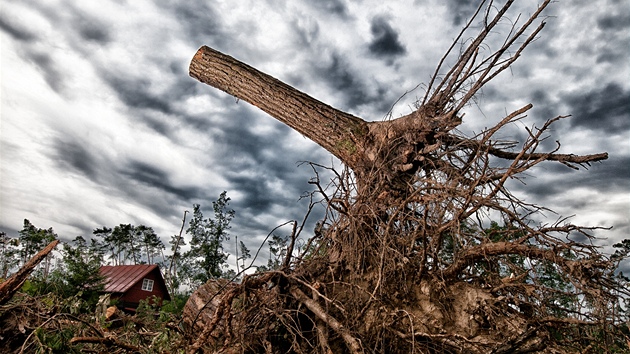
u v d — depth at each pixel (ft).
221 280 15.48
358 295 12.09
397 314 11.70
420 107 15.57
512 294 12.42
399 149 15.62
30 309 12.57
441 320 11.69
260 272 12.42
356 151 16.62
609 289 10.42
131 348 12.58
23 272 12.39
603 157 13.84
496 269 13.16
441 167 14.66
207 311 14.58
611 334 10.36
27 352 11.63
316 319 12.18
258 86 18.33
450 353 10.97
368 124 17.21
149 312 18.88
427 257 12.79
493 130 12.71
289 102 17.89
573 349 11.44
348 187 14.24
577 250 10.78
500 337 11.21
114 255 109.50
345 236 13.42
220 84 19.07
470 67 14.40
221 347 12.02
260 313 12.32
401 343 11.30
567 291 11.19
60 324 12.48
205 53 19.38
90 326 12.44
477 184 11.85
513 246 11.86
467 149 14.38
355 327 11.34
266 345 11.83
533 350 10.06
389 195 14.62
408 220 13.44
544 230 11.76
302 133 17.93
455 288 12.49
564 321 10.93
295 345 11.51
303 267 13.20
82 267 30.91
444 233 12.96
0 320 11.98
